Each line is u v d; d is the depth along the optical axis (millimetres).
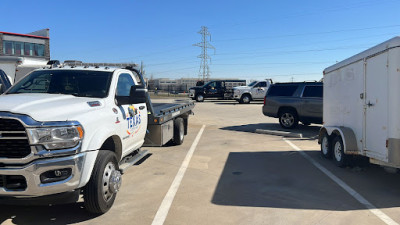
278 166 7129
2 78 9531
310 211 4539
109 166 4438
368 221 4203
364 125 6094
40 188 3576
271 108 13500
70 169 3732
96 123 4188
